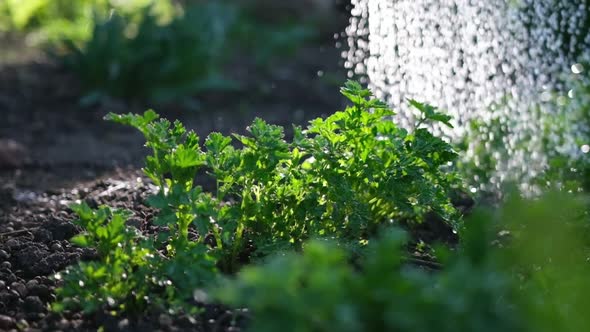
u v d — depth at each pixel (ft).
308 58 24.89
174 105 19.77
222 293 5.13
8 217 11.12
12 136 16.47
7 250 9.17
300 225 8.38
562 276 6.09
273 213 8.33
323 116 18.43
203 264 7.27
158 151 8.61
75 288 7.29
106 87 19.95
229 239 8.23
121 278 7.49
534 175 10.89
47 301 8.17
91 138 16.63
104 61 19.89
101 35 20.06
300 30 26.16
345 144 8.46
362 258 8.34
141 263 7.57
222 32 22.81
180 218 7.88
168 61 20.04
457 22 11.11
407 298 5.01
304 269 5.41
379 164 8.36
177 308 7.26
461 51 11.19
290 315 5.03
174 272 7.28
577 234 7.41
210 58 20.95
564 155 11.20
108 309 7.53
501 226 8.38
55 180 13.43
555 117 11.62
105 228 7.34
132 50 20.07
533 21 11.48
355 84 8.48
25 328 7.50
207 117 18.70
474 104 11.34
